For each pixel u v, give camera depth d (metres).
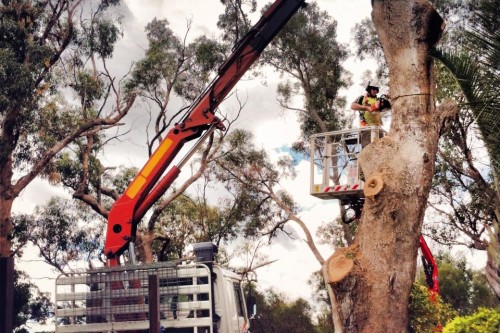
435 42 8.54
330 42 29.38
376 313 7.69
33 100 23.55
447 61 8.48
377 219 7.88
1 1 24.20
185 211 34.88
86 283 9.65
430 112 8.27
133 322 9.36
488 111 8.61
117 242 13.28
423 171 7.98
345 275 7.67
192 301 9.28
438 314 11.49
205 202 34.47
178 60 27.70
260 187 32.34
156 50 27.09
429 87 8.35
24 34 23.66
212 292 10.06
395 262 7.79
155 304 8.71
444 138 17.42
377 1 8.60
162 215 34.59
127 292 9.47
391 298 7.72
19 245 28.52
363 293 7.70
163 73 27.00
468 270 41.00
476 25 8.60
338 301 7.77
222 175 32.97
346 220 10.73
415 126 8.12
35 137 25.91
